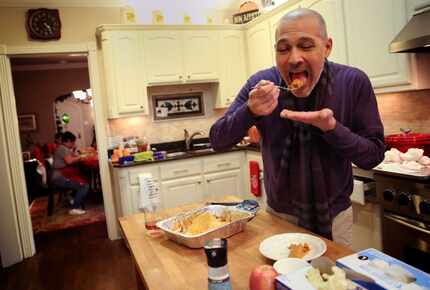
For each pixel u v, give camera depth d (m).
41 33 3.53
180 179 3.62
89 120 8.00
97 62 3.76
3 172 3.29
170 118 4.18
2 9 3.44
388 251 2.01
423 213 1.78
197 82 3.93
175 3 4.03
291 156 1.21
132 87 3.65
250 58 4.01
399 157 2.06
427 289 0.68
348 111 1.16
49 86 7.53
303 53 1.01
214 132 1.21
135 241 1.24
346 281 0.71
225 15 4.30
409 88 2.21
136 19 3.86
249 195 3.86
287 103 1.19
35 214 5.20
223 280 0.77
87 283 2.83
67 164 5.05
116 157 3.63
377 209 2.07
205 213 1.29
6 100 3.38
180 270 0.99
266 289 0.77
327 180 1.19
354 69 1.19
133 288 2.69
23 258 3.47
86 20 3.71
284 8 3.24
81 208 5.14
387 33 2.25
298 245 1.03
